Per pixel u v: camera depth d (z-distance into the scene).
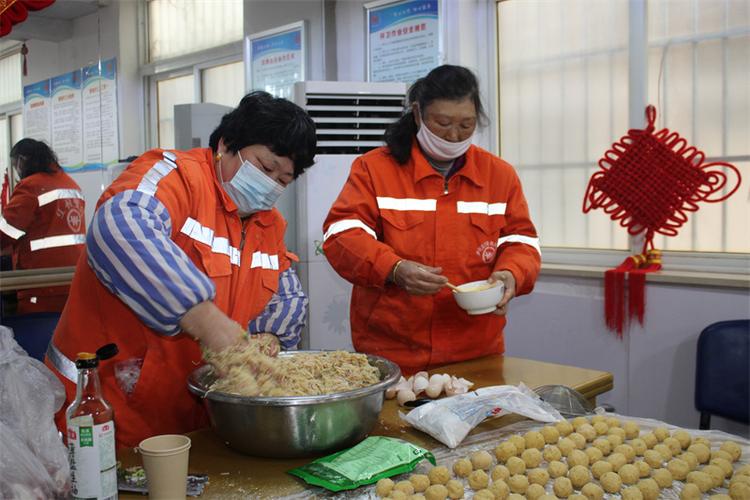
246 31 3.79
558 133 3.12
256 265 1.43
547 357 2.98
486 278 1.92
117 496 0.91
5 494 0.85
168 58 4.55
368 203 1.84
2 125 2.96
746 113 2.56
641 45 2.78
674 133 2.71
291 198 2.90
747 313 2.41
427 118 1.76
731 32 2.58
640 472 1.18
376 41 3.33
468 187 1.88
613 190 2.86
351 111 2.77
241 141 1.29
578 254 3.04
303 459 1.14
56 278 2.72
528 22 3.19
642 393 2.69
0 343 1.00
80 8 3.09
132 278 1.06
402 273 1.67
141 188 1.19
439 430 1.23
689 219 2.73
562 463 1.20
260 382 1.13
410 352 1.87
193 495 0.99
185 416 1.39
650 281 2.63
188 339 1.33
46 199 2.80
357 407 1.12
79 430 0.86
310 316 2.83
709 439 1.32
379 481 1.04
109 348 0.91
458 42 3.19
